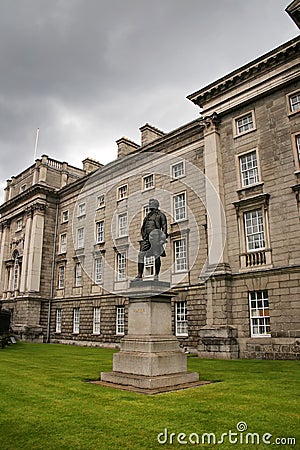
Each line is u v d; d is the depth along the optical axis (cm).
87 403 706
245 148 2139
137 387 848
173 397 749
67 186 3841
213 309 2034
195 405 684
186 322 2303
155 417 605
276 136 2006
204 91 2342
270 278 1878
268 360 1703
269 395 791
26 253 3822
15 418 609
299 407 682
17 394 807
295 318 1748
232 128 2231
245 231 2056
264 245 1959
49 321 3650
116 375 921
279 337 1781
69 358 1727
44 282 3734
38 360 1606
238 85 2205
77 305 3366
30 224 3897
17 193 4525
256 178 2069
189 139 2492
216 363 1542
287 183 1908
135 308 960
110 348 2781
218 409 657
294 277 1789
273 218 1928
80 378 1035
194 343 2192
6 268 4309
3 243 4397
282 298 1812
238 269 2027
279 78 2019
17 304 3744
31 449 468
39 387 893
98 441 496
